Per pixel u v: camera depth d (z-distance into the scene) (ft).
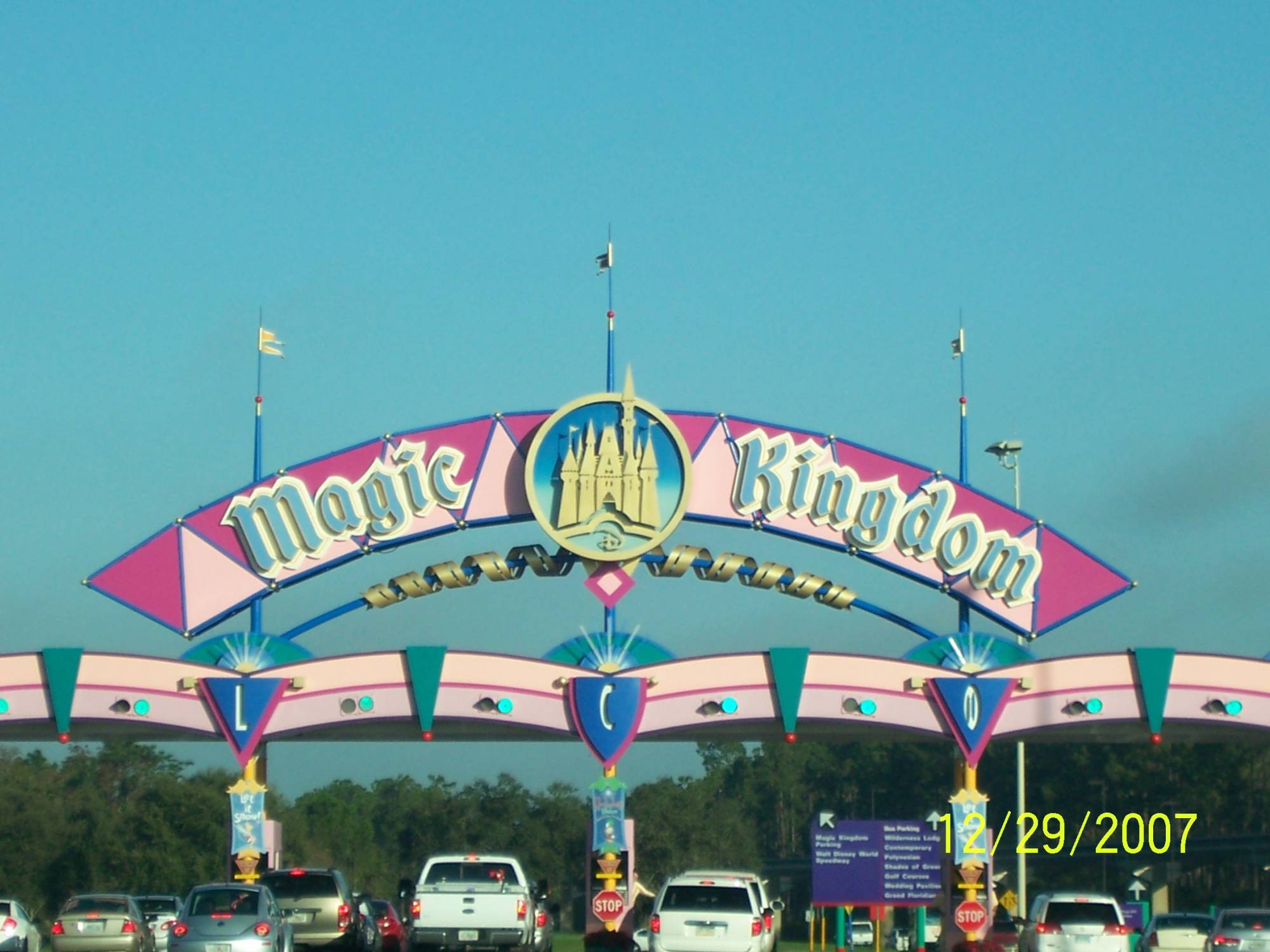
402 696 121.70
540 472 130.41
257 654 126.82
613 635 125.08
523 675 122.52
